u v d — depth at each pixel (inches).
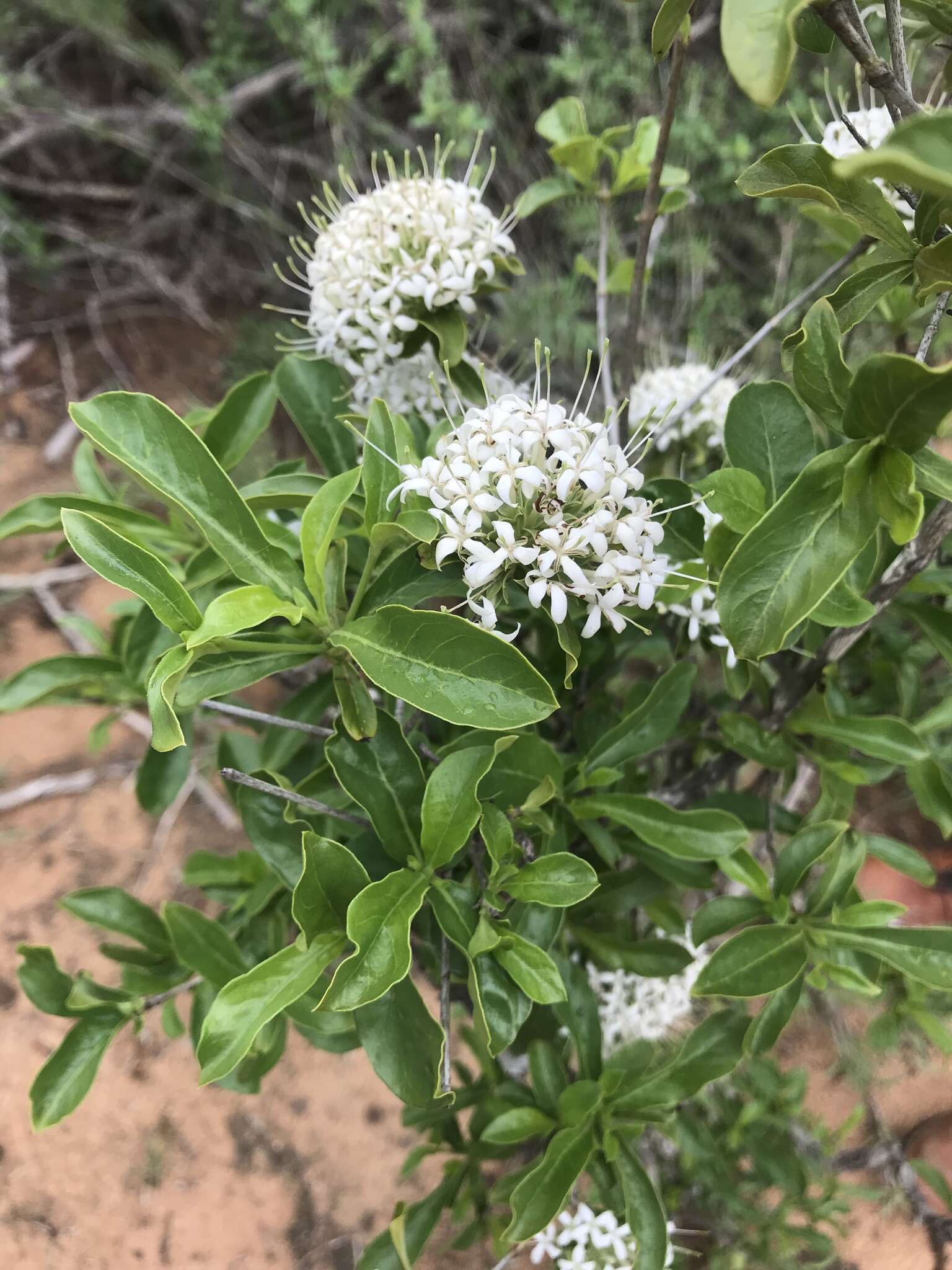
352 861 7.6
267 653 8.0
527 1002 7.8
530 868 8.0
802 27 7.4
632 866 10.9
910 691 11.9
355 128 28.2
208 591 10.2
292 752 10.9
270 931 11.4
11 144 31.2
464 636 7.0
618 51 26.4
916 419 5.8
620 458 7.6
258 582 7.8
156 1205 20.5
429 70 25.3
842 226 11.1
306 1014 8.8
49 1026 22.5
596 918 12.1
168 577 7.2
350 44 29.4
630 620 8.5
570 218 25.2
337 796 9.8
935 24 7.4
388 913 7.5
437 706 6.9
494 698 6.9
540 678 6.9
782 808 11.8
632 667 20.8
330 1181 20.9
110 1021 9.9
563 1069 10.3
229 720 24.8
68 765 26.3
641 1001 14.2
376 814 8.1
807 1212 16.7
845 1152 20.4
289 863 9.1
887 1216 19.9
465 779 7.9
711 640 10.4
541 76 28.9
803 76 24.3
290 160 31.5
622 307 26.0
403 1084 7.6
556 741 12.1
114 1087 21.7
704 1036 9.9
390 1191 20.7
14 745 26.3
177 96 29.7
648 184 9.8
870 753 9.7
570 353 25.0
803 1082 16.7
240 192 32.0
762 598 6.3
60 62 33.6
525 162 28.6
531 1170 9.9
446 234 9.8
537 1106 10.8
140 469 7.5
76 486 29.5
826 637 10.5
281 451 29.7
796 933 9.0
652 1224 9.1
